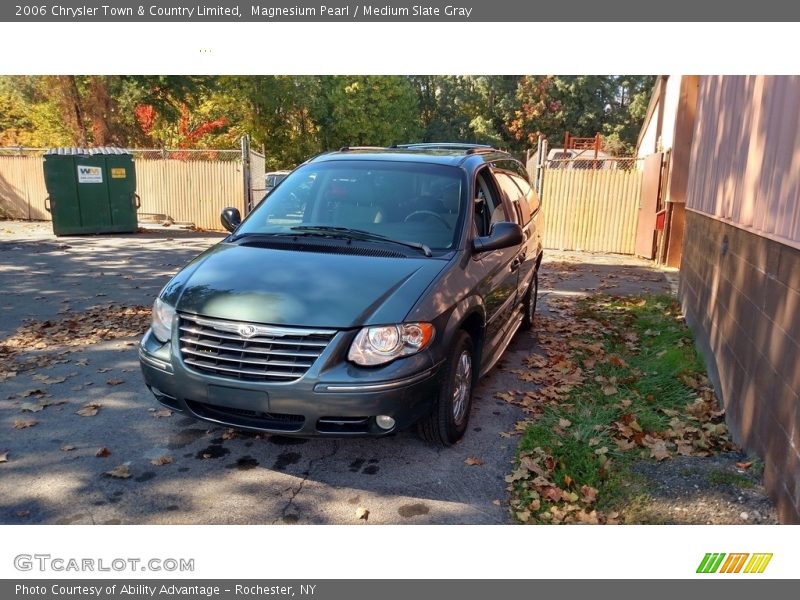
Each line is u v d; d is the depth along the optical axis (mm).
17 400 5008
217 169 17234
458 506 3627
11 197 19484
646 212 13242
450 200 4840
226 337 3703
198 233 16422
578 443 4336
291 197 5117
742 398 4320
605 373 5758
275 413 3637
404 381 3635
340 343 3594
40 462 4035
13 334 6848
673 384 5434
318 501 3658
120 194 15727
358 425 3672
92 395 5117
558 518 3523
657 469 3992
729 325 4941
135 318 7555
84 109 26203
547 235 14547
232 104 37625
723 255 5434
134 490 3738
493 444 4352
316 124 43125
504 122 52969
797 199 3422
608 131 49500
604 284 10383
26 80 29766
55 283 9695
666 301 8672
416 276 4043
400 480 3885
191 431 4484
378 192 4965
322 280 3939
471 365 4520
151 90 28078
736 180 5078
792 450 3295
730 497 3646
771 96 4145
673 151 11844
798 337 3303
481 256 4793
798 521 3148
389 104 44312
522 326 7055
